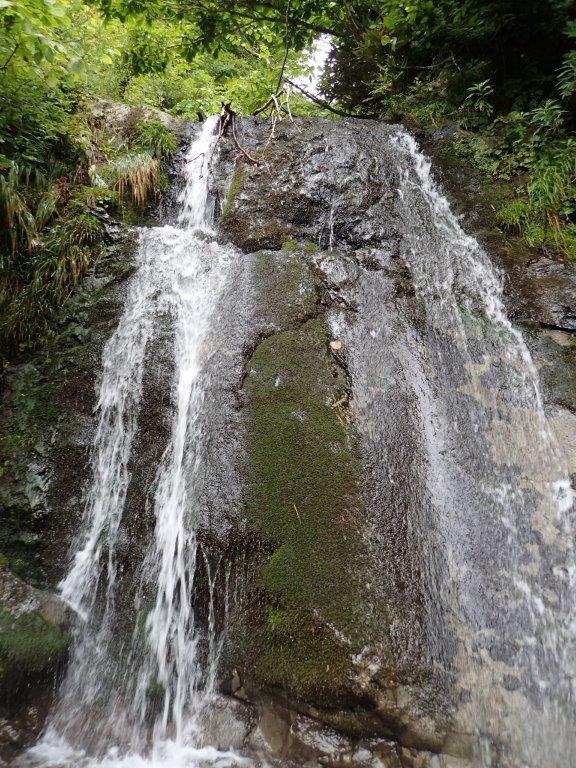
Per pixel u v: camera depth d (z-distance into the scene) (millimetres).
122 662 2602
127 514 2975
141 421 3213
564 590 2475
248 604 2379
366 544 2342
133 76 6812
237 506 2518
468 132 5051
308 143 4750
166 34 6133
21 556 2922
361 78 6867
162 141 4922
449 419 3043
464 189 4656
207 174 4836
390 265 3832
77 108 4902
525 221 4211
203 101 7797
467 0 4992
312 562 2314
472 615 2293
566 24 4477
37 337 3574
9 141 3902
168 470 2988
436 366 3299
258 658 2291
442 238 4234
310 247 4027
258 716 2277
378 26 6004
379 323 3371
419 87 5828
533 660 2219
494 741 1984
